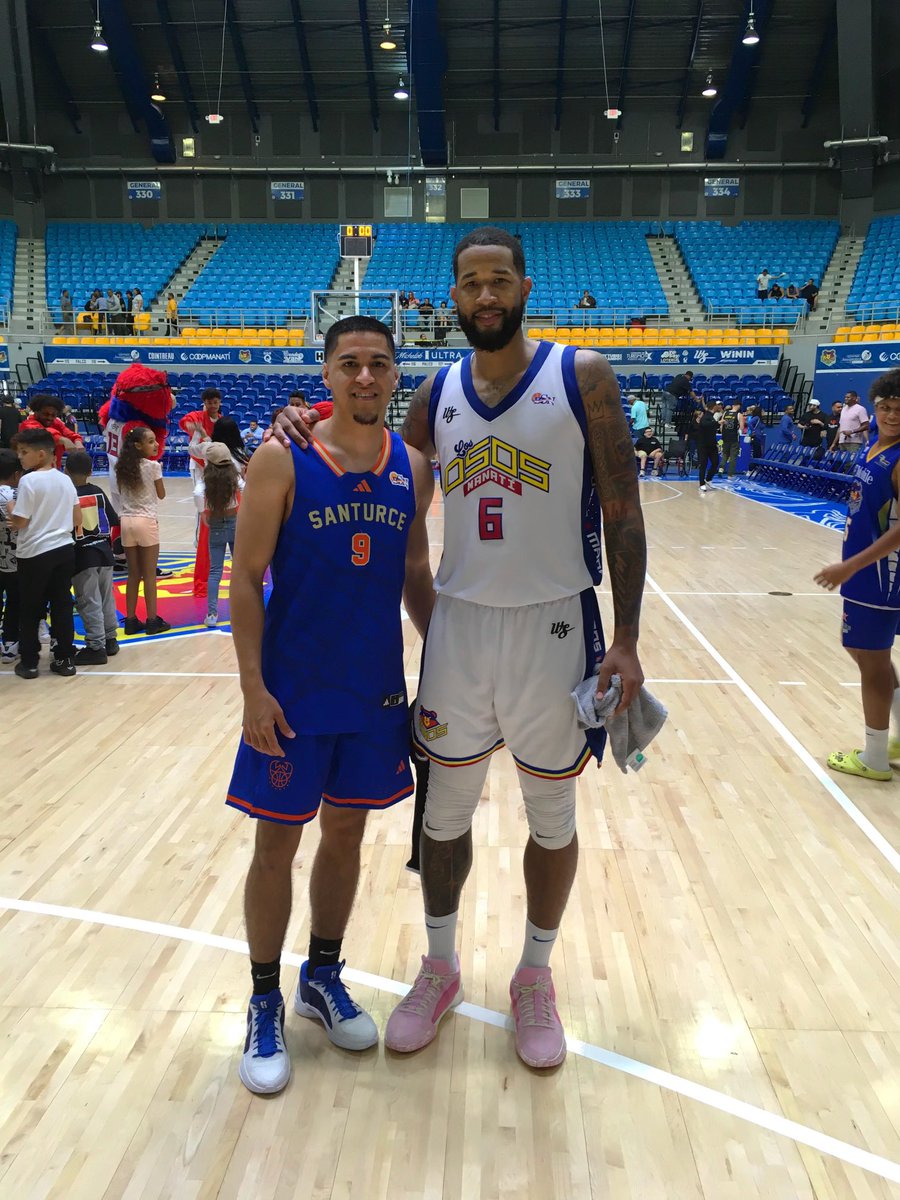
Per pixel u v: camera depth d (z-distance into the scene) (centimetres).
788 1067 205
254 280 2233
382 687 200
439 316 2011
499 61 2184
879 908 274
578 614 196
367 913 269
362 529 192
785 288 2161
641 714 195
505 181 2422
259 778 195
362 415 187
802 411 1925
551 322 2100
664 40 2105
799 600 714
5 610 550
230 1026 218
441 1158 179
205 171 2412
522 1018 214
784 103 2311
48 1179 173
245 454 649
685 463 1798
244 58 2175
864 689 363
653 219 2420
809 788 362
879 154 2206
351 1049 210
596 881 288
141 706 458
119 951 247
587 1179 174
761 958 248
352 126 2412
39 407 727
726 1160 179
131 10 2042
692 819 333
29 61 2131
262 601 190
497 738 207
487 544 191
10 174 2352
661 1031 218
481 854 306
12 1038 212
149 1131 185
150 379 708
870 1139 185
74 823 326
